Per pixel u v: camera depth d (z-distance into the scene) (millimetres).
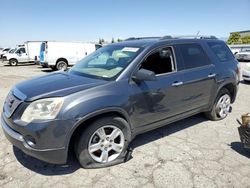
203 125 4875
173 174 3154
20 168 3246
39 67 21703
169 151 3764
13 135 2920
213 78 4598
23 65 24359
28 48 24750
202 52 4578
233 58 5324
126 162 3430
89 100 2932
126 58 3637
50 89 3039
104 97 3047
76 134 3070
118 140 3396
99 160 3240
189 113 4363
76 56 18344
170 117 3996
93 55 4449
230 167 3334
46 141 2777
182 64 4109
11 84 10625
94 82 3244
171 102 3898
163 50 3896
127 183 2963
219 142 4121
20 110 2904
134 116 3424
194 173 3182
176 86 3900
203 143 4070
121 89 3242
